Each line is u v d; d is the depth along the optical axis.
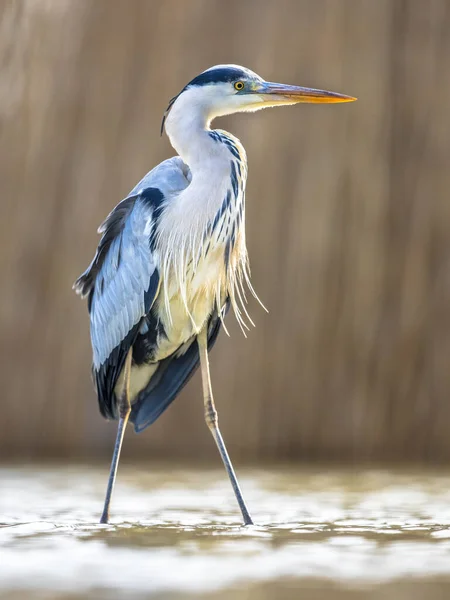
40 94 14.32
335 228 14.30
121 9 14.57
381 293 14.35
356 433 14.35
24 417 14.59
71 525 6.62
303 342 14.32
